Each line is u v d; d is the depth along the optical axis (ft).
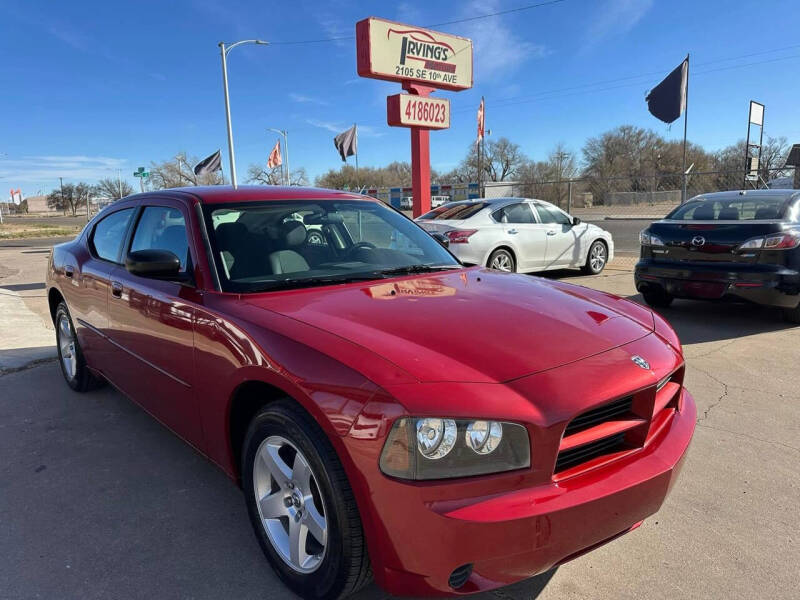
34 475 10.78
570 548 6.17
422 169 51.26
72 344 14.97
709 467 10.66
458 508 5.72
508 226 31.24
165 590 7.63
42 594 7.54
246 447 7.88
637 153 233.55
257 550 8.50
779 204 20.84
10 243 89.86
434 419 5.79
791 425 12.45
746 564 7.95
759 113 50.93
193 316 8.75
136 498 9.95
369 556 6.24
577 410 6.21
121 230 12.46
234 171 93.56
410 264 10.97
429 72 49.73
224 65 89.86
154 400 10.46
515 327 7.43
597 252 35.58
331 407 6.23
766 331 20.24
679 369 8.00
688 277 20.95
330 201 11.74
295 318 7.54
